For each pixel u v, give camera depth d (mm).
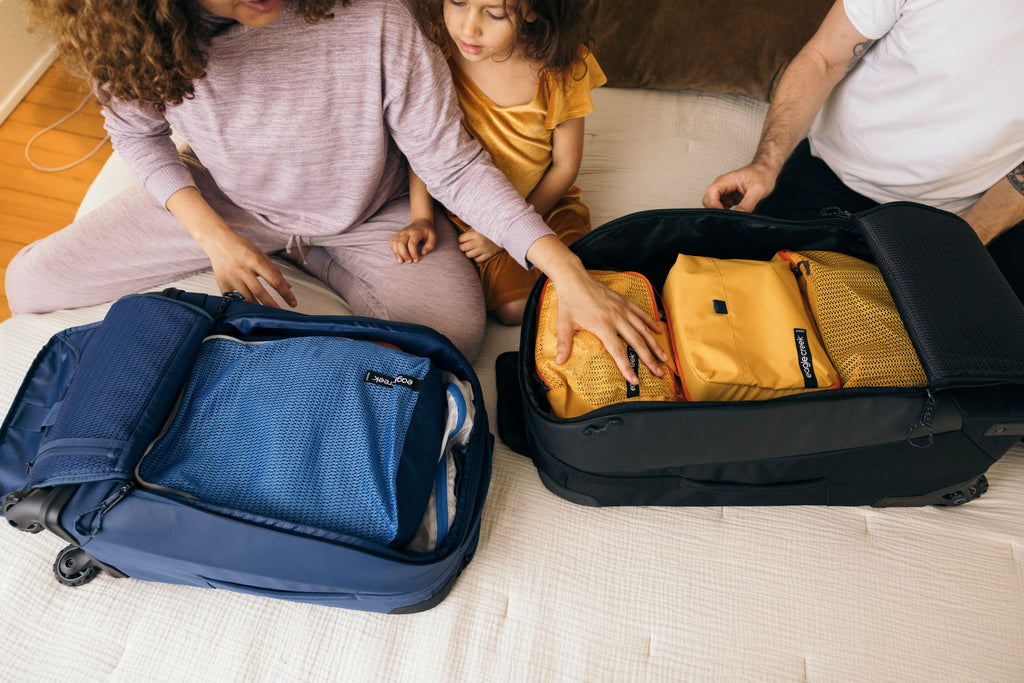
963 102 1098
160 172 1104
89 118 1864
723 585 994
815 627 962
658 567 1008
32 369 1036
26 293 1221
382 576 842
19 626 933
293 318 1015
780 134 1262
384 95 1038
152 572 920
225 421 919
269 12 873
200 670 911
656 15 1477
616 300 1004
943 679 927
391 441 893
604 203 1418
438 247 1217
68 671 905
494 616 963
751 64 1517
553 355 1011
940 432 919
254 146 1052
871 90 1225
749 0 1436
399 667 920
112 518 832
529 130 1159
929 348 890
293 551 824
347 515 859
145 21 819
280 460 878
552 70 1090
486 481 1014
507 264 1251
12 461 967
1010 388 904
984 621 972
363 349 963
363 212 1230
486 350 1274
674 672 926
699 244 1155
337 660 923
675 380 1025
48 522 834
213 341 987
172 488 868
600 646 942
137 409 885
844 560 1020
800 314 999
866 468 996
